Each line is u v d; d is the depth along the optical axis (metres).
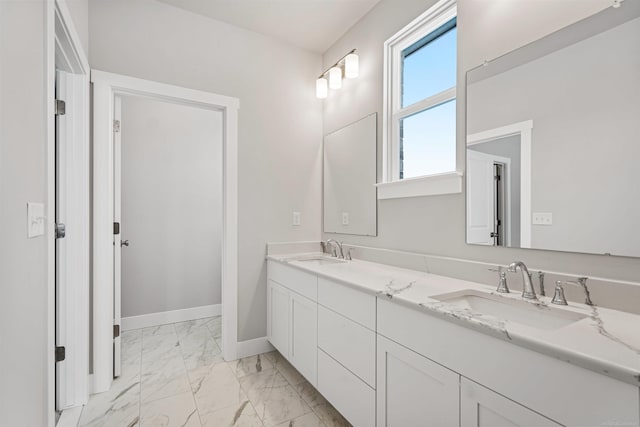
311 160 2.72
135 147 2.99
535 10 1.25
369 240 2.20
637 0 0.98
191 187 3.24
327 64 2.73
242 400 1.79
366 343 1.38
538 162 1.22
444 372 1.02
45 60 1.00
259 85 2.49
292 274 2.07
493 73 1.40
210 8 2.19
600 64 1.06
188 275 3.21
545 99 1.21
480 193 1.45
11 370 0.76
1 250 0.71
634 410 0.62
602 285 1.04
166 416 1.64
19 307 0.81
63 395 1.68
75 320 1.72
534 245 1.23
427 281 1.48
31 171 0.90
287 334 2.13
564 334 0.80
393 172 2.08
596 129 1.06
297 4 2.16
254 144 2.46
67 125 1.73
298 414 1.67
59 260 1.70
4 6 0.73
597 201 1.06
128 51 2.01
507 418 0.84
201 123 3.32
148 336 2.76
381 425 1.29
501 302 1.22
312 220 2.72
